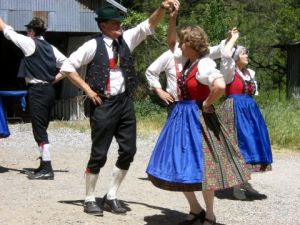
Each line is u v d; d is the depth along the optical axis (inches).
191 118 185.9
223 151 185.2
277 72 1015.6
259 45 906.7
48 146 278.2
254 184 282.4
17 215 205.8
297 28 948.0
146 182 276.1
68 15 610.9
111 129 206.2
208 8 815.7
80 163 331.9
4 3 594.6
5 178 278.5
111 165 327.3
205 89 187.6
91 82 204.1
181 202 235.9
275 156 389.1
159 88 210.4
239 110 247.1
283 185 281.6
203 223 194.4
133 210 219.8
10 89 716.0
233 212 224.2
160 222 203.6
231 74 243.8
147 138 466.0
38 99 273.0
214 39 797.2
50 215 206.4
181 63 200.1
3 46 717.3
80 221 199.9
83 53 202.7
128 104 209.5
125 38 211.0
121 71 206.4
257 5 912.3
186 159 181.8
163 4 207.2
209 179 179.8
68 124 566.9
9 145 407.8
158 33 776.9
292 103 672.4
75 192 247.0
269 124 490.0
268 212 225.6
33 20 276.1
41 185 261.9
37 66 271.3
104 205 216.8
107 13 203.6
